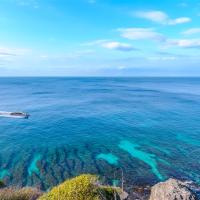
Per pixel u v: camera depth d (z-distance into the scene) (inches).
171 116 2655.0
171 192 296.8
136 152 1477.6
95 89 6904.5
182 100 4173.2
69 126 2176.4
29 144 1633.9
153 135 1873.8
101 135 1872.5
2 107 3376.0
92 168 1204.5
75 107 3314.5
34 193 387.9
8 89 7111.2
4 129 2080.5
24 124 2278.5
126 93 5600.4
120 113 2827.3
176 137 1818.4
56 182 1047.0
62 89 6924.2
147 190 932.6
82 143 1662.2
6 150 1507.1
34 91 6205.7
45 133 1935.3
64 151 1493.6
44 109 3157.0
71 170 1180.5
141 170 1172.5
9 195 369.4
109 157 1382.9
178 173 1134.4
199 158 1357.0
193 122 2348.7
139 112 2896.2
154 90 6688.0
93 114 2765.7
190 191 300.4
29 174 1136.2
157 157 1379.2
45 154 1433.3
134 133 1936.5
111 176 1096.8
